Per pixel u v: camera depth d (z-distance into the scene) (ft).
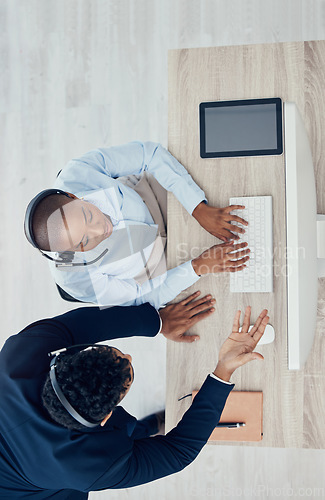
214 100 5.21
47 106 8.44
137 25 8.16
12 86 8.59
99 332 4.79
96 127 8.25
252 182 5.09
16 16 8.64
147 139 8.05
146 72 8.10
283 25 7.72
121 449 3.95
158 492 7.57
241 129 5.10
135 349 7.75
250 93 5.14
